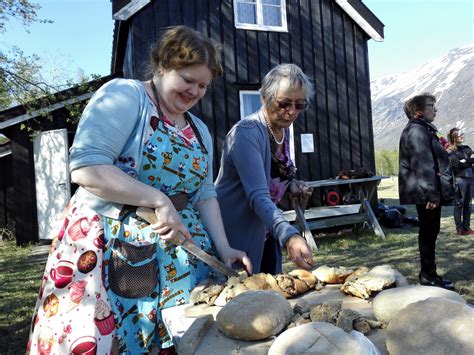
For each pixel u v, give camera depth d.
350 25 8.15
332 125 7.97
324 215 6.97
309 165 7.75
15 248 7.95
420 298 0.89
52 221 8.12
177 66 1.23
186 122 1.44
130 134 1.21
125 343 1.20
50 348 1.15
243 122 1.79
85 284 1.17
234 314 0.93
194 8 7.14
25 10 7.26
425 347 0.70
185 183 1.36
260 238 1.89
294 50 7.77
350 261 5.45
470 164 6.60
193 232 1.41
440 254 5.39
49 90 7.73
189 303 1.26
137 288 1.21
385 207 8.30
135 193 1.14
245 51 7.42
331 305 0.92
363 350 0.72
